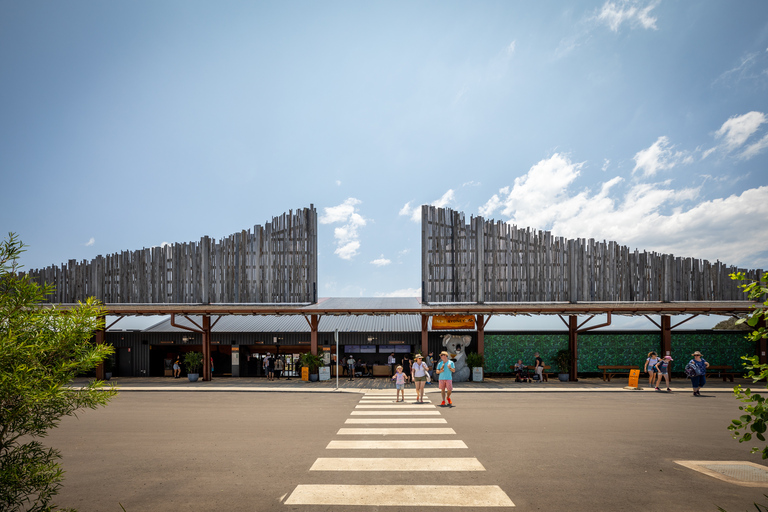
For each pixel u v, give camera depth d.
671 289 26.47
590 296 26.44
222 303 27.28
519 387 20.89
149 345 28.45
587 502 6.53
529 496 6.75
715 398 17.61
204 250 27.55
